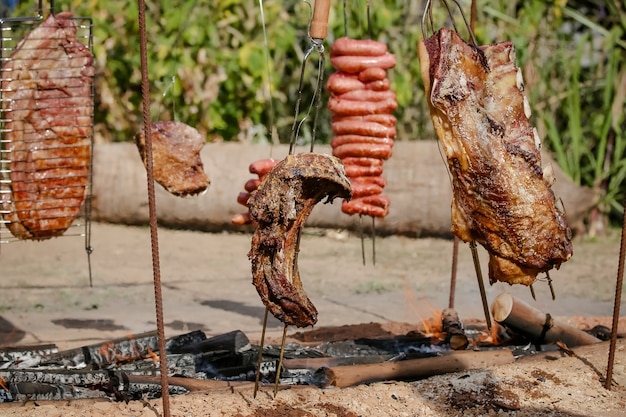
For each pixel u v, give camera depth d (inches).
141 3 107.6
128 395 120.3
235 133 261.1
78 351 130.5
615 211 281.6
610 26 263.6
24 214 130.3
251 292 192.9
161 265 213.6
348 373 124.0
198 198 249.8
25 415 112.5
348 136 135.8
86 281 197.9
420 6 260.2
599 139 265.4
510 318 135.9
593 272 211.8
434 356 131.9
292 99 266.2
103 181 253.0
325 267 212.1
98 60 254.7
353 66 135.6
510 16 261.7
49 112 131.0
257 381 117.2
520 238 112.9
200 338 137.0
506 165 112.7
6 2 259.0
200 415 113.7
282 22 258.2
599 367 129.2
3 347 132.4
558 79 263.4
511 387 123.7
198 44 253.3
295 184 109.0
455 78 113.3
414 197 244.1
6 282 196.5
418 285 197.3
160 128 137.3
